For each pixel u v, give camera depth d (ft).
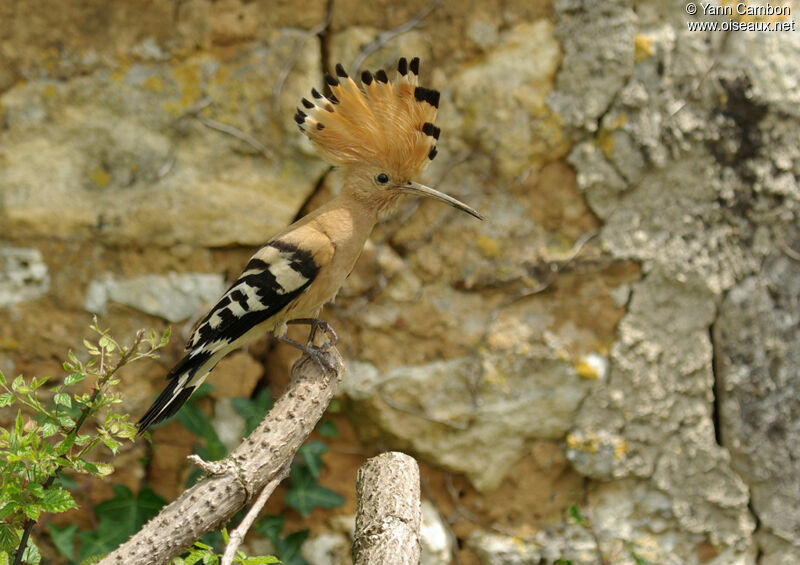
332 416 33.45
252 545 32.27
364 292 32.94
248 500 17.30
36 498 16.72
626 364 33.30
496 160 32.89
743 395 33.68
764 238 33.76
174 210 32.35
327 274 24.23
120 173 32.55
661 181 33.24
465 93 32.81
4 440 17.24
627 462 33.50
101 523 31.65
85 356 32.12
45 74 32.40
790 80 33.50
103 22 32.37
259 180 32.63
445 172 32.91
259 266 23.76
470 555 33.68
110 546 31.32
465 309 33.19
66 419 16.98
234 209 32.48
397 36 32.68
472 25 32.78
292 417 18.39
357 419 33.32
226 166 32.60
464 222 32.96
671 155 33.12
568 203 33.19
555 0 32.81
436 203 32.89
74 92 32.40
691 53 33.09
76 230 32.30
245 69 32.50
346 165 24.80
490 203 33.04
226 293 23.72
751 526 33.83
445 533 33.42
